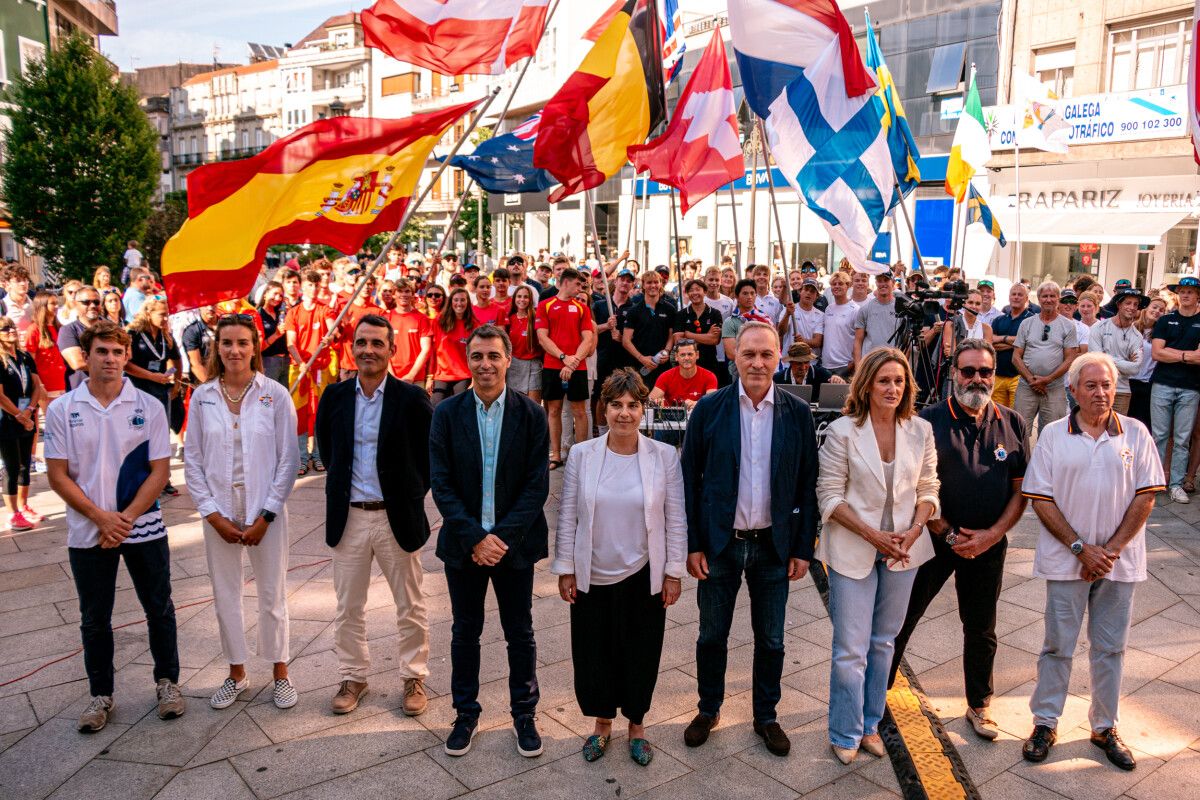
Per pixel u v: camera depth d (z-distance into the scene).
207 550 4.44
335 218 6.12
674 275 16.23
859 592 4.00
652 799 3.73
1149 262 17.05
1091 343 8.70
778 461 3.99
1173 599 5.75
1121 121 16.73
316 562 6.45
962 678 4.80
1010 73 19.56
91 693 4.30
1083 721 4.33
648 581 3.97
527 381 9.00
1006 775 3.90
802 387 6.94
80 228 28.36
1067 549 3.97
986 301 9.88
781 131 6.81
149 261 31.59
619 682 4.03
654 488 3.97
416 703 4.38
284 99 74.38
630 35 7.61
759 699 4.19
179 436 8.76
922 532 4.07
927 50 21.69
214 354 4.41
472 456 4.02
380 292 9.52
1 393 6.89
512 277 10.48
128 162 28.98
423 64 6.82
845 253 6.93
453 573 4.03
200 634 5.26
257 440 4.38
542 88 38.28
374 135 6.20
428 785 3.80
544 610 5.62
